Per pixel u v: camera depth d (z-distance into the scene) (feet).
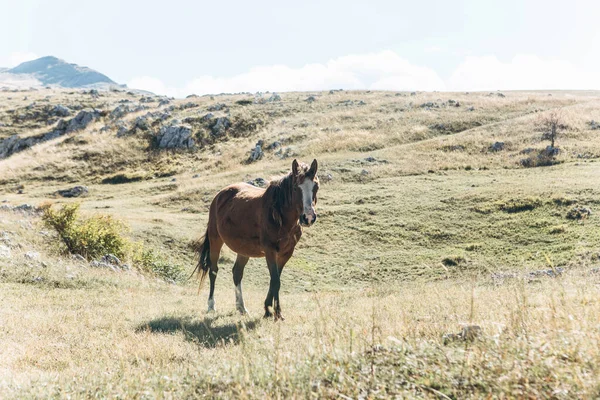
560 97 271.90
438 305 26.86
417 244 112.68
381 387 12.88
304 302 42.45
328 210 137.39
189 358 21.75
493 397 11.42
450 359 13.79
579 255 87.20
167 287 58.23
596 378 11.43
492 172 162.09
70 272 53.42
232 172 199.72
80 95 391.04
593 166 152.66
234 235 36.63
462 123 228.84
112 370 19.70
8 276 48.01
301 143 224.94
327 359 15.05
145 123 268.00
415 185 154.10
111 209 153.79
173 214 146.92
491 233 112.27
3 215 91.45
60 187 206.39
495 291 34.40
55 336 28.40
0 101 352.08
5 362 22.88
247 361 16.20
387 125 236.22
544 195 127.54
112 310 37.29
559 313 16.10
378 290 41.45
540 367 12.40
